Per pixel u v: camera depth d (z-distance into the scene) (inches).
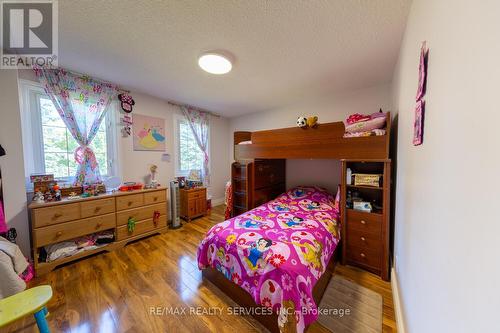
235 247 60.1
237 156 123.0
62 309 57.7
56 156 89.4
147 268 79.3
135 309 58.2
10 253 57.2
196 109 147.4
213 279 69.4
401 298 51.4
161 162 129.9
